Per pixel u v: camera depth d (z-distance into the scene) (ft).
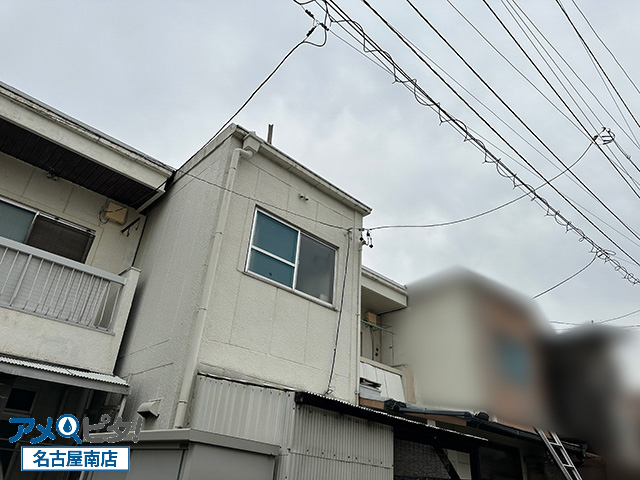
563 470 24.63
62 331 18.01
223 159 21.26
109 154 21.67
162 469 11.80
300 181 24.23
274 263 21.27
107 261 23.15
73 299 18.89
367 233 26.53
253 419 14.64
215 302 18.04
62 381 15.92
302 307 21.49
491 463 27.76
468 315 31.96
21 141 20.20
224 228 19.31
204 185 21.62
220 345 17.58
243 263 19.77
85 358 18.28
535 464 28.89
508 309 34.83
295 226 22.95
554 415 32.12
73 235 22.34
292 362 19.92
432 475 17.87
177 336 17.70
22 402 18.63
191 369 16.26
